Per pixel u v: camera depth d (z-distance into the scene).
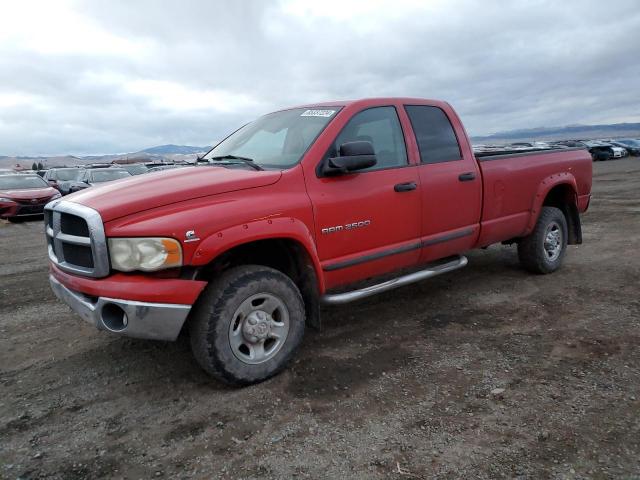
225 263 3.53
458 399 3.05
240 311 3.20
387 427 2.78
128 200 3.09
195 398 3.19
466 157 4.80
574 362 3.47
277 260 3.81
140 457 2.60
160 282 2.97
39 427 2.91
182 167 4.03
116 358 3.87
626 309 4.47
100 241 2.97
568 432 2.65
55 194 15.30
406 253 4.27
